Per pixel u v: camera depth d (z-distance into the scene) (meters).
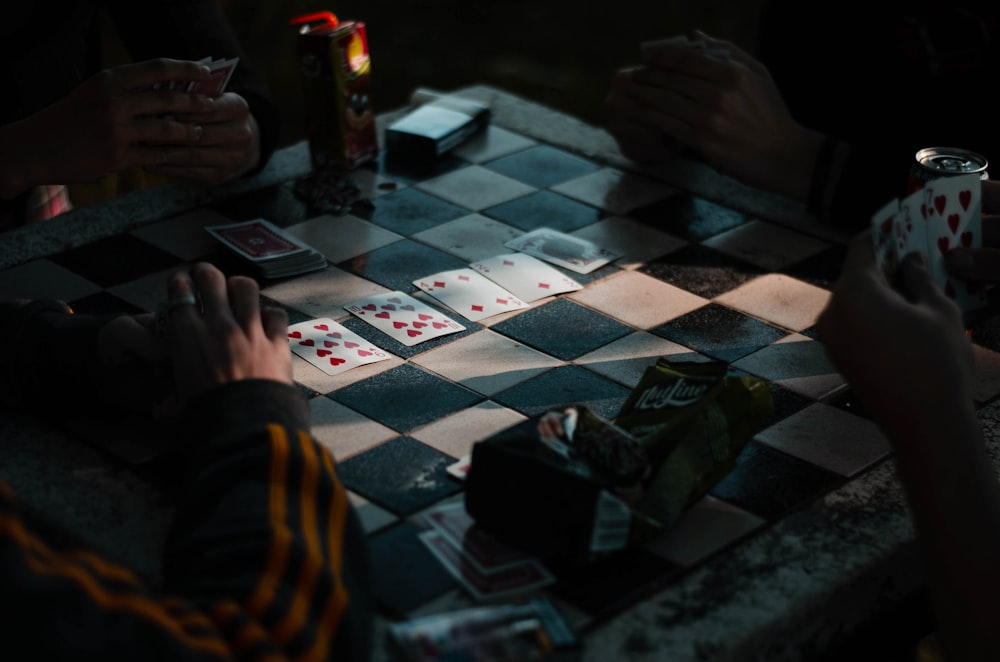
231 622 0.84
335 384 1.42
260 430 1.02
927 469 0.97
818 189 1.95
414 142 2.11
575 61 5.23
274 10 5.52
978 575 0.95
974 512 0.96
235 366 1.13
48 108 1.73
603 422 1.17
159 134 1.76
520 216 1.93
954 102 2.24
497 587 1.07
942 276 1.30
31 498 1.20
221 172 1.92
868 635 1.19
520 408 1.38
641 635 1.03
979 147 2.12
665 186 2.07
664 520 1.13
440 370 1.46
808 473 1.29
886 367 0.99
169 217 1.88
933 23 2.27
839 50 2.36
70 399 1.32
